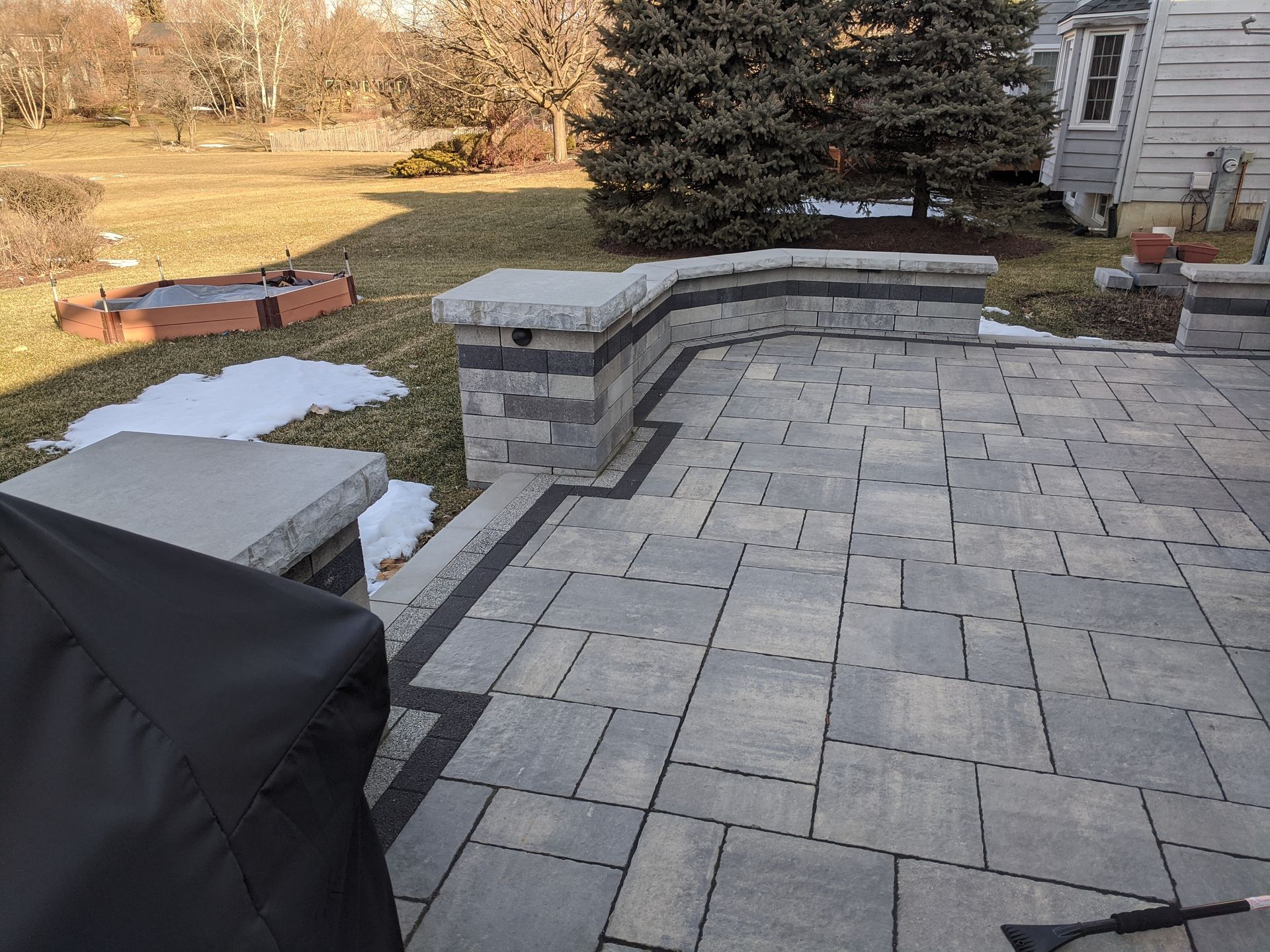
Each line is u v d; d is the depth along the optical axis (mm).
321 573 2746
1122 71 14078
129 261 14961
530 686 3316
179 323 9047
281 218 19516
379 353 8242
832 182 13320
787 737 3027
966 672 3352
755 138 12930
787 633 3619
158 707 1333
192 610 1457
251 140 48250
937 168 12906
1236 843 2568
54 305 10648
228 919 1327
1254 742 2963
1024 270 12195
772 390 6594
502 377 5059
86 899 1199
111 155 40406
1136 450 5398
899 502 4762
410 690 3307
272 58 52344
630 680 3344
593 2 25703
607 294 5035
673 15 12789
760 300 8078
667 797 2777
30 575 1280
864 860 2537
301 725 1515
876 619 3703
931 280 7801
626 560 4223
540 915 2385
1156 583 3936
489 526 4594
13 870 1171
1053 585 3939
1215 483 4934
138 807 1273
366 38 52594
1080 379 6750
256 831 1385
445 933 2336
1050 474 5086
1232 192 13766
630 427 5762
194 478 2678
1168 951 2275
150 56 56781
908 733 3035
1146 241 10320
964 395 6430
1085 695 3211
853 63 13078
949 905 2393
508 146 29500
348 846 1604
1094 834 2609
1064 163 15250
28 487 2594
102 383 7574
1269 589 3873
